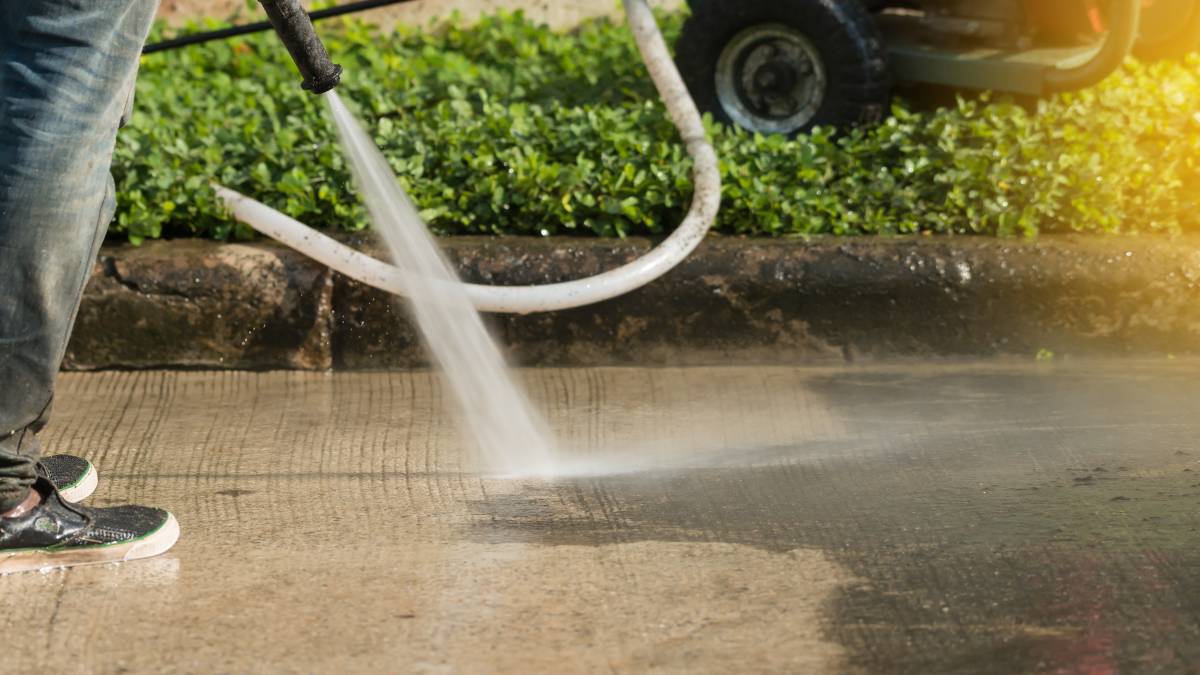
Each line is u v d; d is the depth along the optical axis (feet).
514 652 10.39
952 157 13.52
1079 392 12.53
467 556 10.96
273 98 14.83
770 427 12.16
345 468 11.72
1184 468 11.64
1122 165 13.37
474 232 13.32
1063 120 13.88
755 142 13.67
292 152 13.58
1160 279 12.94
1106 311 12.98
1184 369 12.85
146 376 12.78
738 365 12.98
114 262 12.78
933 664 10.36
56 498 10.85
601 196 13.28
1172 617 10.58
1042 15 14.05
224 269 12.80
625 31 16.31
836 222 13.23
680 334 12.95
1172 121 13.88
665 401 12.48
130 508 11.00
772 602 10.67
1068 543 11.03
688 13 16.61
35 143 10.50
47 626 10.51
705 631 10.51
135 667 10.31
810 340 12.98
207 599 10.67
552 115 14.34
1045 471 11.64
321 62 11.09
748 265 12.92
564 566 10.89
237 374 12.83
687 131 13.39
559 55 15.92
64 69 10.52
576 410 12.39
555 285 12.79
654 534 11.13
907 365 12.94
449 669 10.31
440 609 10.62
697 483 11.57
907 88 14.75
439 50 16.35
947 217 13.28
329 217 13.25
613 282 12.78
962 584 10.77
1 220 10.51
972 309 12.96
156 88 15.05
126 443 11.95
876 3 14.65
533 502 11.40
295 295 12.83
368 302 12.86
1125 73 14.70
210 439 12.01
